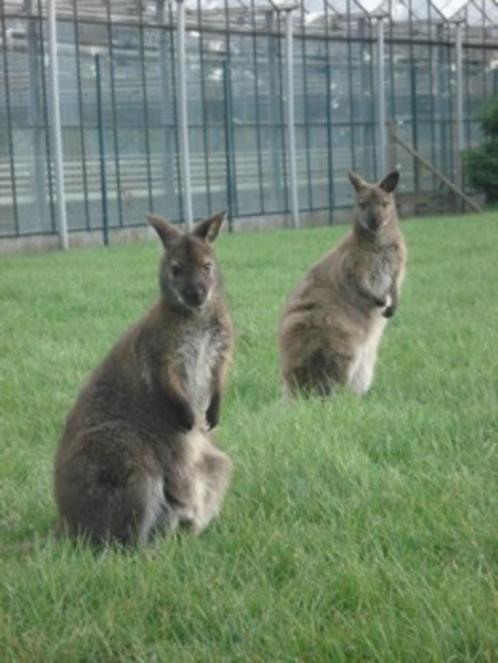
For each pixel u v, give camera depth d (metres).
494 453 10.55
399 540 8.52
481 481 9.59
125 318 21.45
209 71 47.25
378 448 11.10
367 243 15.52
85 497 8.69
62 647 7.05
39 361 16.97
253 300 22.88
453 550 8.37
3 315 22.31
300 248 36.28
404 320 20.03
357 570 7.73
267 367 16.17
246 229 48.56
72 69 42.56
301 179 51.16
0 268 32.91
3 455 11.83
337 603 7.47
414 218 52.69
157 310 9.36
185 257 9.45
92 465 8.72
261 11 48.59
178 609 7.50
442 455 10.65
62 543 8.65
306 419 11.91
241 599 7.47
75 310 22.88
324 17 51.25
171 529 9.09
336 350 14.71
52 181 41.88
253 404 14.39
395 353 16.81
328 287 15.20
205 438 9.59
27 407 14.15
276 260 32.06
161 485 8.99
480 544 8.30
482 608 7.02
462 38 58.03
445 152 57.62
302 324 14.85
